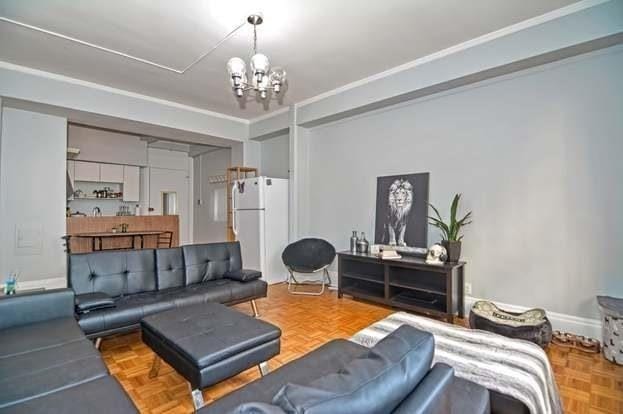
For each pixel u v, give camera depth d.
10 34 2.86
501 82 3.14
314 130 4.91
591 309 2.68
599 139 2.65
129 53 3.22
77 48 3.12
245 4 2.43
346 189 4.51
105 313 2.37
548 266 2.89
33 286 4.12
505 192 3.13
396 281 3.55
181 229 7.74
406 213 3.83
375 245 4.00
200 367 1.62
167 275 3.13
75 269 2.67
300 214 4.92
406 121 3.86
